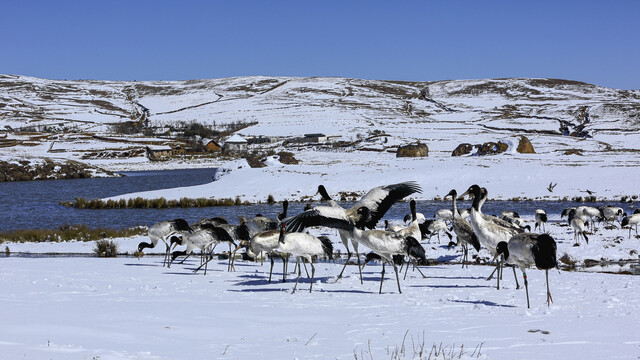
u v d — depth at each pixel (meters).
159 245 27.36
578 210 30.78
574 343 8.69
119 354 7.39
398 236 13.38
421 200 51.72
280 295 13.77
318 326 10.06
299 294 13.93
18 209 50.72
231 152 162.88
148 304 12.01
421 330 9.73
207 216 41.84
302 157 122.56
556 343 8.69
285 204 20.02
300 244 14.07
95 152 154.12
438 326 10.06
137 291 14.22
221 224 19.67
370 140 157.38
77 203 51.66
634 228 29.86
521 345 8.56
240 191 58.56
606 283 15.33
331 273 18.44
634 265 20.22
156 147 160.00
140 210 48.06
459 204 48.31
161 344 8.31
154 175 107.38
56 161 106.06
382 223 33.78
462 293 13.97
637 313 11.20
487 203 49.12
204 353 7.86
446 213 28.23
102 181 92.94
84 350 7.42
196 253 25.27
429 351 8.14
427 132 175.88
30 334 8.38
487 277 16.97
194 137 185.25
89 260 22.28
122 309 11.21
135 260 22.55
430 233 25.88
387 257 13.91
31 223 40.16
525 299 13.03
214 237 18.05
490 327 9.95
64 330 8.81
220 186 62.28
